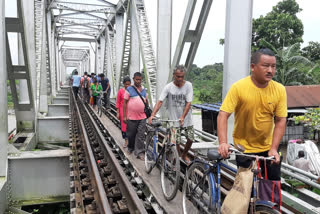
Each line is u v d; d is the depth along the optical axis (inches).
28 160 279.9
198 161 128.9
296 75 662.5
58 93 1407.5
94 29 1413.6
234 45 232.5
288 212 127.0
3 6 237.9
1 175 258.7
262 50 96.2
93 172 195.9
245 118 105.7
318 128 310.5
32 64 487.5
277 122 104.1
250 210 100.7
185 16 308.0
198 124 727.1
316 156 281.9
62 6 855.1
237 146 102.0
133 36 698.2
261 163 105.3
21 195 279.3
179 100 187.5
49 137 513.0
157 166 211.8
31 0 488.4
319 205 207.2
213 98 904.9
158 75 379.2
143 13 533.0
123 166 247.4
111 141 343.0
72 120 501.0
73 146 311.6
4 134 256.1
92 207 161.6
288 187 232.5
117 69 887.1
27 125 481.7
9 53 372.2
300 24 754.8
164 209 153.0
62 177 286.7
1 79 246.8
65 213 277.3
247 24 231.9
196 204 134.8
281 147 412.5
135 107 237.0
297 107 451.8
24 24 346.3
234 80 234.8
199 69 1359.5
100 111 530.9
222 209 104.8
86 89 710.5
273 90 100.7
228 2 233.9
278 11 814.5
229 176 171.6
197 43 328.5
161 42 377.1
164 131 199.6
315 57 831.1
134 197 156.7
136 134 244.5
